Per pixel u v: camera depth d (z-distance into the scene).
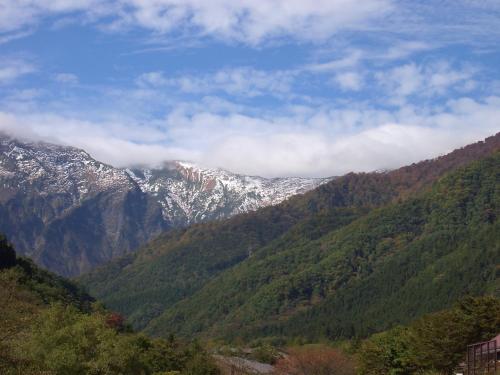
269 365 171.50
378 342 121.69
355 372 134.62
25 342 64.25
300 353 155.50
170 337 142.75
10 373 55.81
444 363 99.31
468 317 99.38
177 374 103.06
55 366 63.56
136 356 74.38
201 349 134.00
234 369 149.00
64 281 188.38
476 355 88.38
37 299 124.50
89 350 69.75
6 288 96.81
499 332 97.25
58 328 69.31
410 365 109.44
